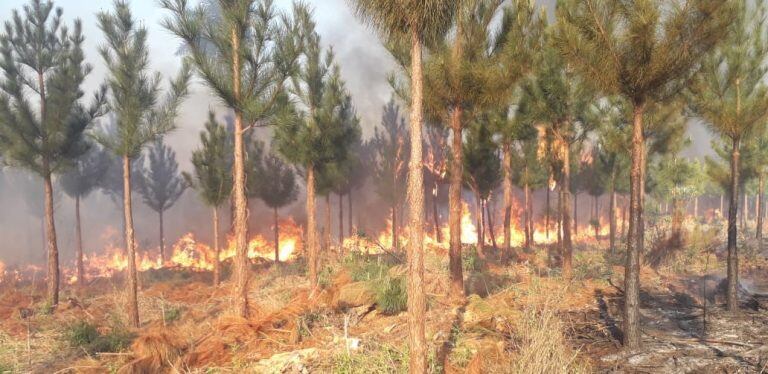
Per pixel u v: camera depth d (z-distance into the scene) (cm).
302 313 927
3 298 1491
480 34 1025
